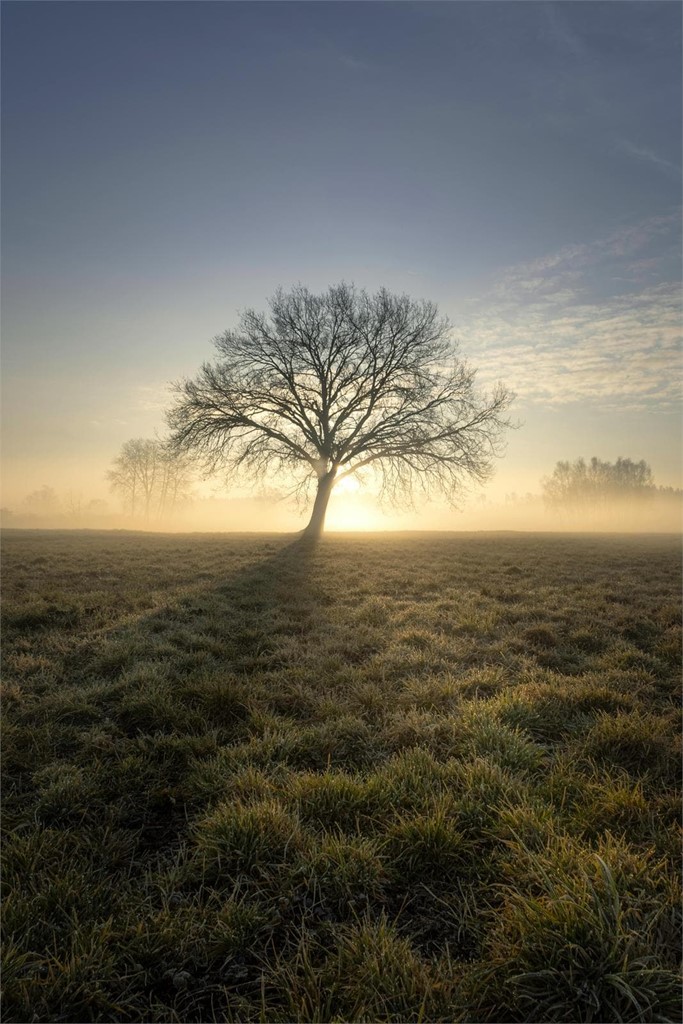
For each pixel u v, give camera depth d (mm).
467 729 4434
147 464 98312
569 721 4820
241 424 32250
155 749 4199
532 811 3170
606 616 9180
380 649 7207
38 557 17125
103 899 2703
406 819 3219
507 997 2123
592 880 2576
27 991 2154
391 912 2652
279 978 2252
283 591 11445
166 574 13930
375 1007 2086
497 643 7332
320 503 34125
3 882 2725
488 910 2562
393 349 33219
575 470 139625
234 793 3479
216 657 6781
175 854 3117
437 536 31766
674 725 4586
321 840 3018
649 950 2205
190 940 2410
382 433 33781
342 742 4379
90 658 6695
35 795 3635
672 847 2893
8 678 5848
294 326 32875
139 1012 2156
